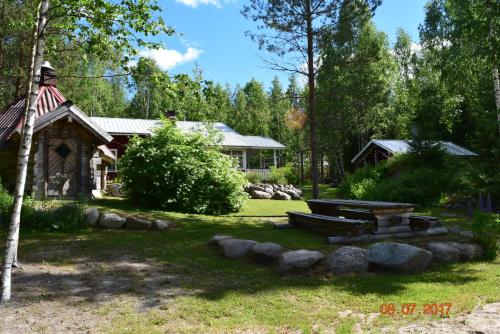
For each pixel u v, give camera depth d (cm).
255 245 732
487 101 1917
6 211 945
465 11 1325
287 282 609
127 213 1071
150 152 1241
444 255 720
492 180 1448
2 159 1233
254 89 6062
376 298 536
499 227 776
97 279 625
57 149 1284
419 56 3878
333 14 1600
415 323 446
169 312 496
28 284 597
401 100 3644
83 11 689
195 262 721
